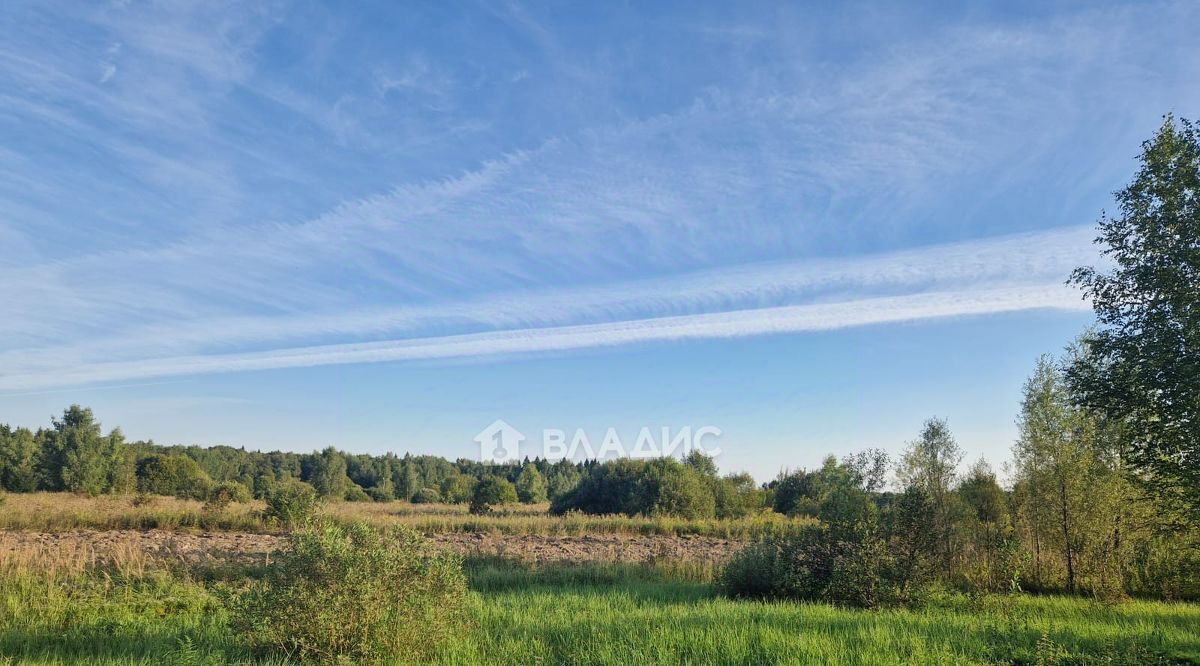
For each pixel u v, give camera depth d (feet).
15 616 42.37
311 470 308.19
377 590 35.09
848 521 59.21
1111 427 66.44
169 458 241.76
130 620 42.04
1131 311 56.44
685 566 73.97
